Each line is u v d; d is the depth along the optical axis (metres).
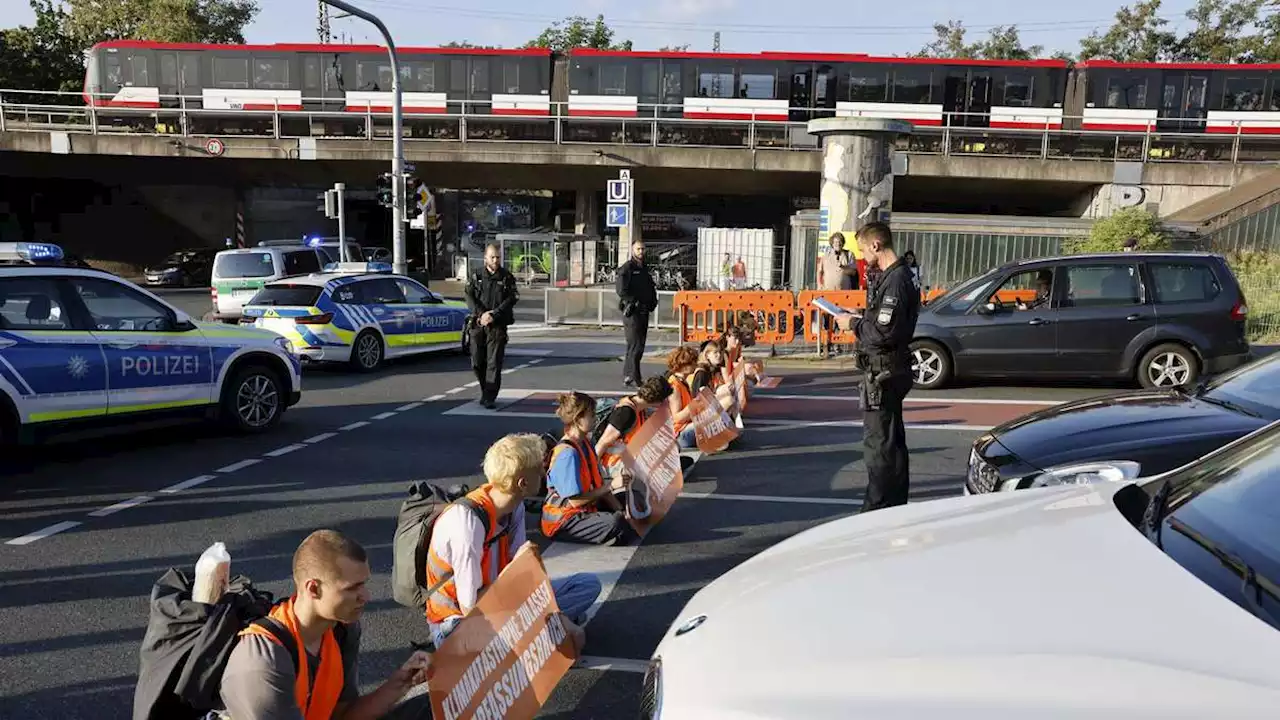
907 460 5.48
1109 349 10.73
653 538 5.78
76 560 5.29
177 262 33.28
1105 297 10.81
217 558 2.53
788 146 28.34
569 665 3.52
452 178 33.00
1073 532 2.51
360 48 28.72
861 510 6.14
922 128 27.12
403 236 18.69
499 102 28.77
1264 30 42.50
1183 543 2.44
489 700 3.21
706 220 36.50
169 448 8.24
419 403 10.78
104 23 43.62
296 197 38.88
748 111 27.91
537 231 36.72
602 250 33.16
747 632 2.24
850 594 2.29
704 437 7.62
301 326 12.77
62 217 38.50
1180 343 10.59
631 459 5.82
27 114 31.61
